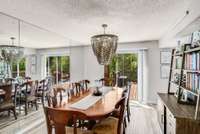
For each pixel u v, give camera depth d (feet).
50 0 6.47
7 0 6.45
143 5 7.04
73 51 18.48
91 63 19.65
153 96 17.25
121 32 12.62
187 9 7.55
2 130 10.05
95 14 8.24
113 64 19.01
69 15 8.38
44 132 9.77
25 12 7.91
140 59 17.35
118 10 7.64
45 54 14.71
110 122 7.68
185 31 9.29
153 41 17.01
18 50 11.28
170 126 7.39
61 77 16.96
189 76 8.16
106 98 9.32
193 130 5.93
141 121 12.03
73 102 8.41
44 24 10.18
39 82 13.62
